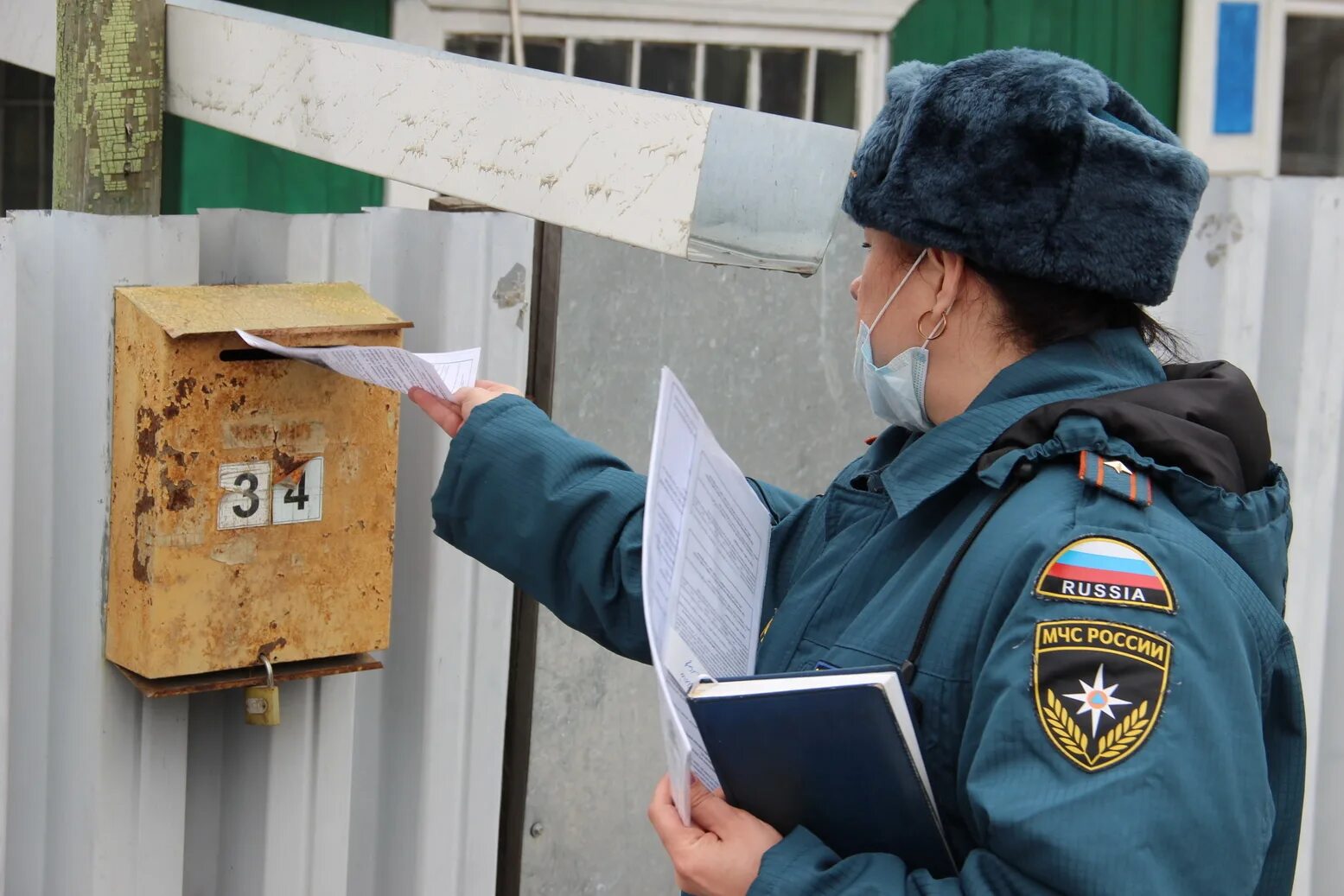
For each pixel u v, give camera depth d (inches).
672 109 98.0
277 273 125.2
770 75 272.8
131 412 109.4
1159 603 75.2
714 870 81.2
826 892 77.5
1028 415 85.6
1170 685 73.2
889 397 93.5
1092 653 74.0
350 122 111.8
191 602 110.6
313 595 116.3
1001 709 75.0
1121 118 90.2
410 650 140.5
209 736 126.9
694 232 98.0
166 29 121.0
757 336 173.3
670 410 85.6
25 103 253.8
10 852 125.5
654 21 261.3
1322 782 186.5
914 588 84.0
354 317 114.7
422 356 114.0
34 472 119.2
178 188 224.8
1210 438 82.8
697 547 87.1
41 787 123.0
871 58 278.2
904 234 87.7
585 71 259.8
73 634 118.3
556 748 166.7
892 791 78.8
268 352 111.6
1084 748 72.2
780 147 98.2
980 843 78.8
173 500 108.4
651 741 172.7
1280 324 179.5
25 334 117.8
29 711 122.7
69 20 118.3
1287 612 182.4
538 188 104.3
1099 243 83.8
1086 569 76.7
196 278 116.8
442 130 107.9
